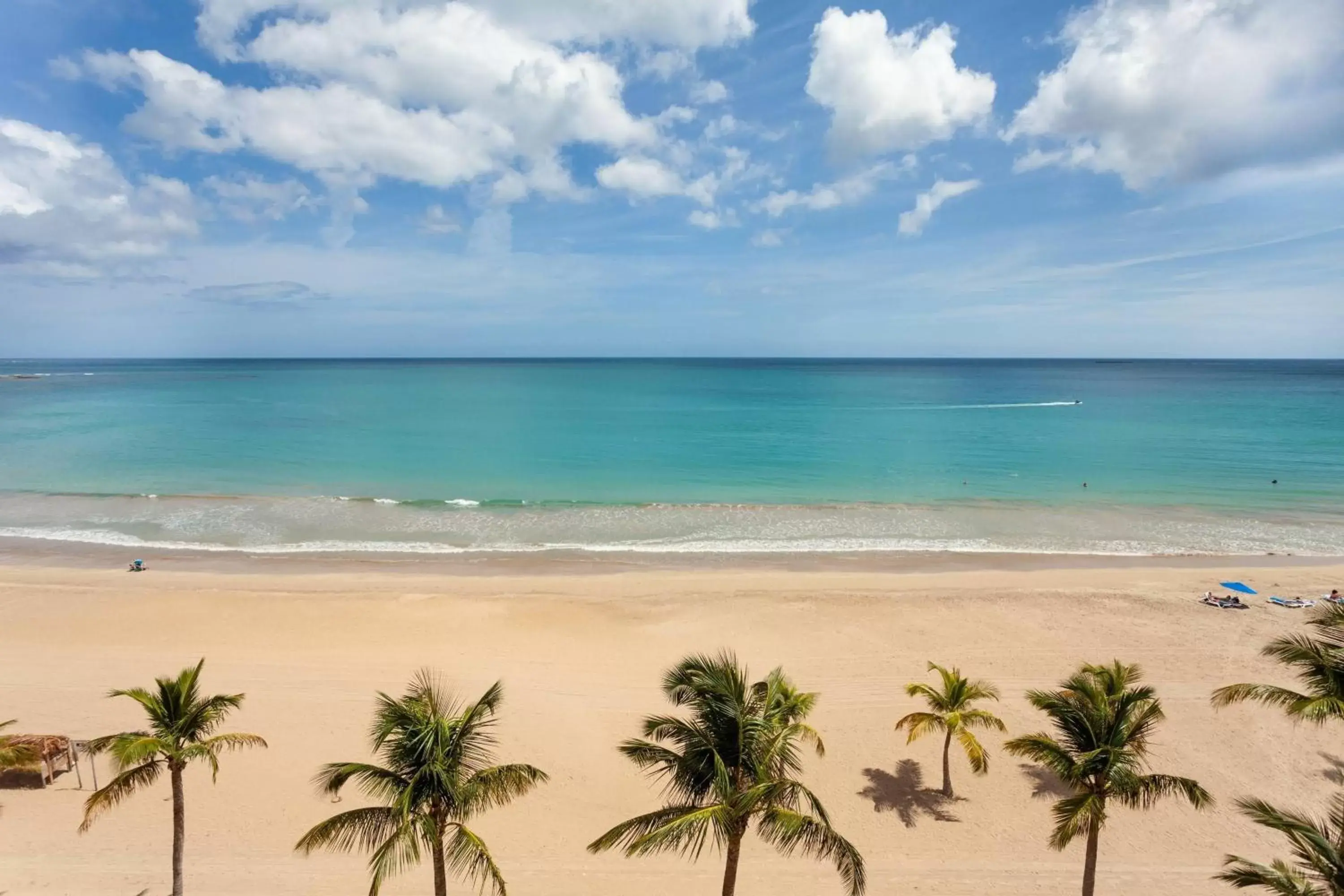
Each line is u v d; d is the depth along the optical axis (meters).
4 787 16.47
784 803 10.48
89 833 15.15
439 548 34.97
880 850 15.33
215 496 44.22
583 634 25.12
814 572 32.03
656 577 30.94
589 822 16.14
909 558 34.31
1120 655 23.53
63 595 27.55
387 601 27.64
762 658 23.45
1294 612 26.78
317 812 16.06
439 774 10.06
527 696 20.86
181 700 12.41
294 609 26.72
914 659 23.42
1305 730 19.23
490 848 15.27
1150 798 13.42
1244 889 14.16
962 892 14.20
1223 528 39.50
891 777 17.67
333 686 21.16
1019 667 22.86
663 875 14.64
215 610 26.44
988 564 33.47
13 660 22.28
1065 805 12.37
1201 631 25.28
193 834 15.27
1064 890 14.30
